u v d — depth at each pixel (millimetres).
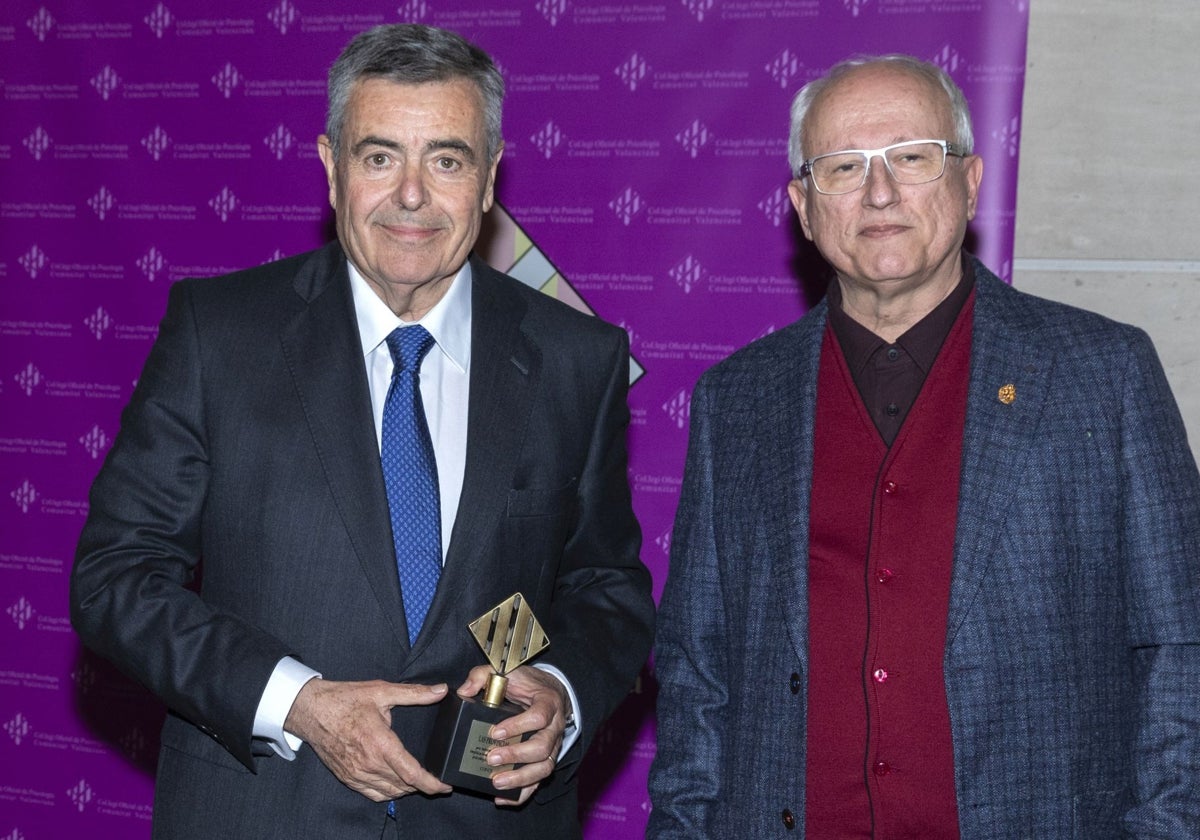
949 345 1850
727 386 2021
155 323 3273
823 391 1901
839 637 1771
